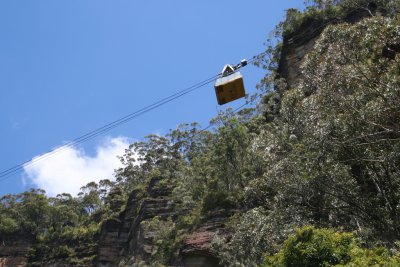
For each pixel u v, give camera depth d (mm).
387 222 24031
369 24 24969
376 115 22609
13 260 92312
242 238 31078
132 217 86125
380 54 25281
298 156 26250
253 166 45406
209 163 58500
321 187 25641
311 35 63156
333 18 61156
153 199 76688
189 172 64000
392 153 22750
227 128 49750
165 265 51844
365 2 55781
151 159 105312
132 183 103438
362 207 25016
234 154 48906
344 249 15938
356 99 23703
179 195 66438
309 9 66688
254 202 41344
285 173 26703
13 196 102875
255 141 31609
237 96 14695
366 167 25250
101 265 84250
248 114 63531
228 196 48844
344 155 24859
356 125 23562
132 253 75188
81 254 89125
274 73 66812
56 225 99188
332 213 26500
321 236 16406
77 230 95000
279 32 68750
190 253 45781
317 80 25469
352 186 25109
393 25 23984
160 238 62125
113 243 85812
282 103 28750
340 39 25203
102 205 105062
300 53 63344
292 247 16578
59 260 90062
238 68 14797
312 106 25375
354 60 24578
